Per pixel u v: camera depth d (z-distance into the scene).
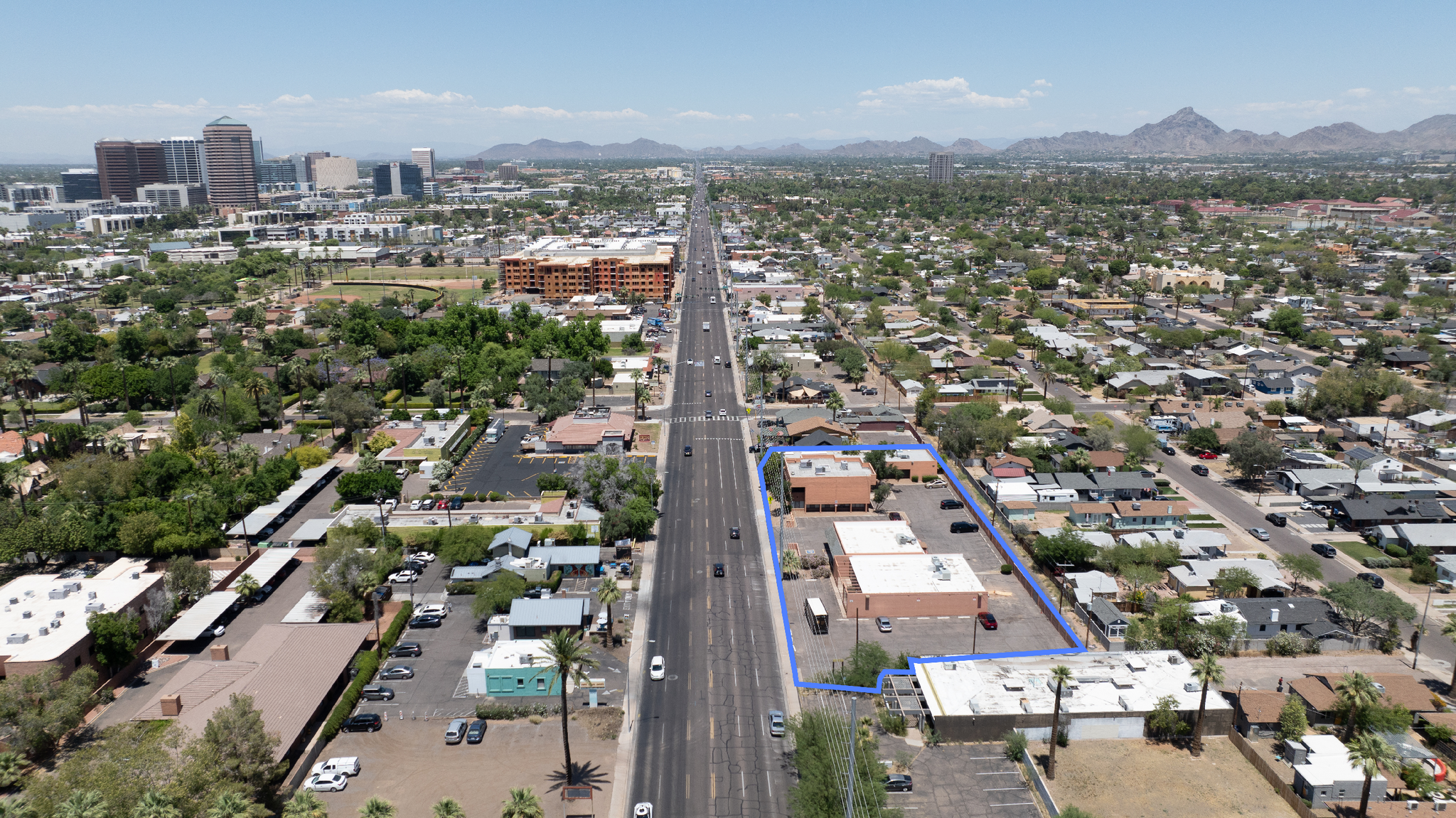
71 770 94.19
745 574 162.38
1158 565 161.38
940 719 114.25
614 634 140.38
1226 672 128.88
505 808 92.81
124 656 130.62
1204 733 116.94
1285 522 182.25
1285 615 139.75
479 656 129.00
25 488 194.38
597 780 107.38
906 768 108.69
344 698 121.25
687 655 135.50
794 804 99.31
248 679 122.12
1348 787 100.81
